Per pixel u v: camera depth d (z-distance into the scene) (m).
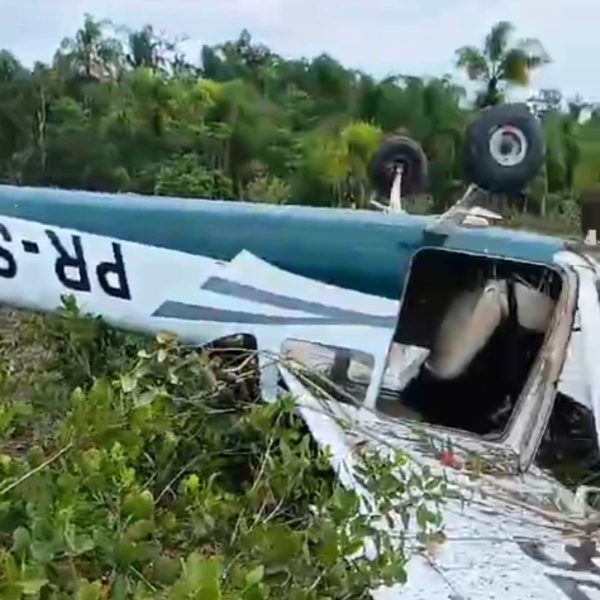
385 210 5.14
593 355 4.30
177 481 3.74
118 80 25.12
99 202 4.89
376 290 4.59
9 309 4.91
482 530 3.60
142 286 4.77
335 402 4.24
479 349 4.54
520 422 4.32
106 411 3.05
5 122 23.72
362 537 3.15
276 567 2.92
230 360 4.53
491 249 4.50
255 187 18.56
